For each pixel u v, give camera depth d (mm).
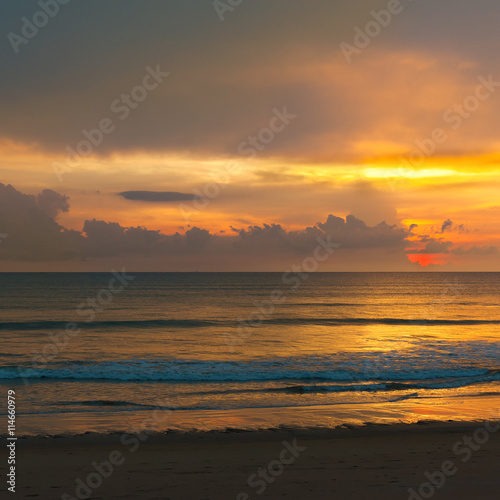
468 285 140750
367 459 9016
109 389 16969
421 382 18297
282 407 14164
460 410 13781
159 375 19359
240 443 10359
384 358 24078
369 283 152750
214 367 21438
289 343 30078
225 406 14289
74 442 10328
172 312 53562
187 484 7402
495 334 35469
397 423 12242
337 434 11172
